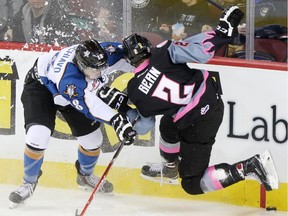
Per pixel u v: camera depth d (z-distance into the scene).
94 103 12.46
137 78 12.40
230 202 14.09
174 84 12.27
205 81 12.53
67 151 14.64
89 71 12.35
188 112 12.51
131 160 14.47
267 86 13.66
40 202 13.99
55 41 15.12
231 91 13.87
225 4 14.80
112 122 12.47
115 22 14.97
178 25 15.00
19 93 14.67
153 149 14.32
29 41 15.15
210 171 13.12
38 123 13.19
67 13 14.99
